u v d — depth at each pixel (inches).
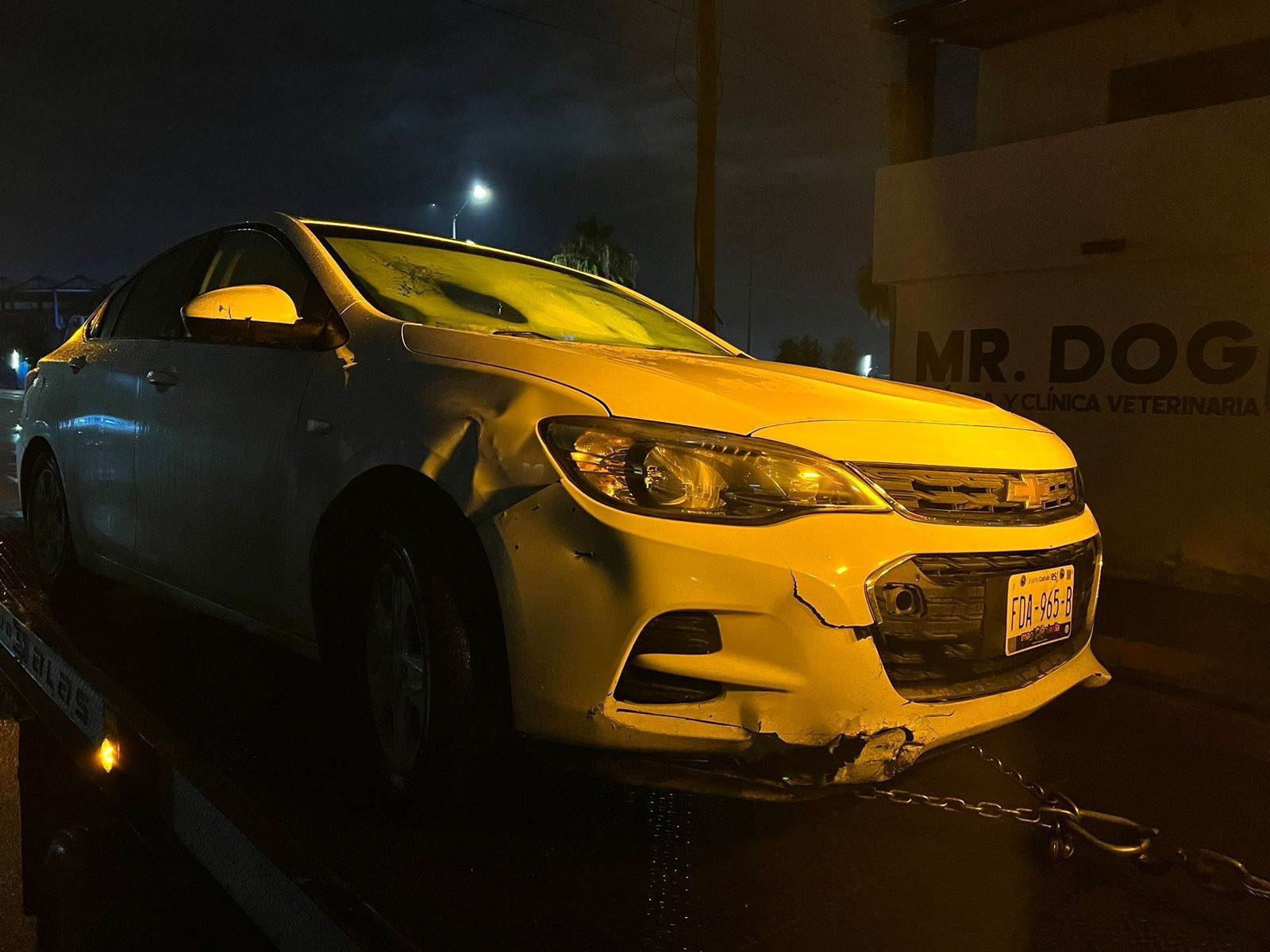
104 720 89.0
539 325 135.9
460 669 92.2
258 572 120.8
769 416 94.8
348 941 55.3
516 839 95.7
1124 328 245.6
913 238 286.4
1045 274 260.4
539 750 89.4
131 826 84.0
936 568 92.9
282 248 136.2
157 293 160.9
